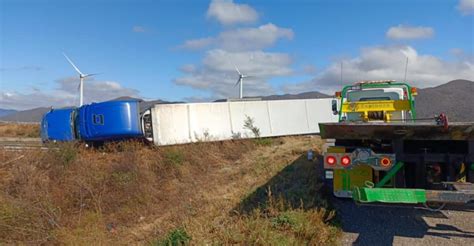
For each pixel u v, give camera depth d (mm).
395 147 4852
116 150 16578
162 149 15898
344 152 5152
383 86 8523
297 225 4949
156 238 6148
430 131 4480
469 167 4684
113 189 10648
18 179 10734
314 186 6781
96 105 18891
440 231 4891
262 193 7438
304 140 19469
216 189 9469
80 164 12609
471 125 4172
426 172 4809
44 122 21203
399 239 4695
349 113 7934
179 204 8836
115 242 7047
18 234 7785
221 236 4953
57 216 8586
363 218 5465
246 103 22094
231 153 15766
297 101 24500
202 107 20062
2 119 65375
